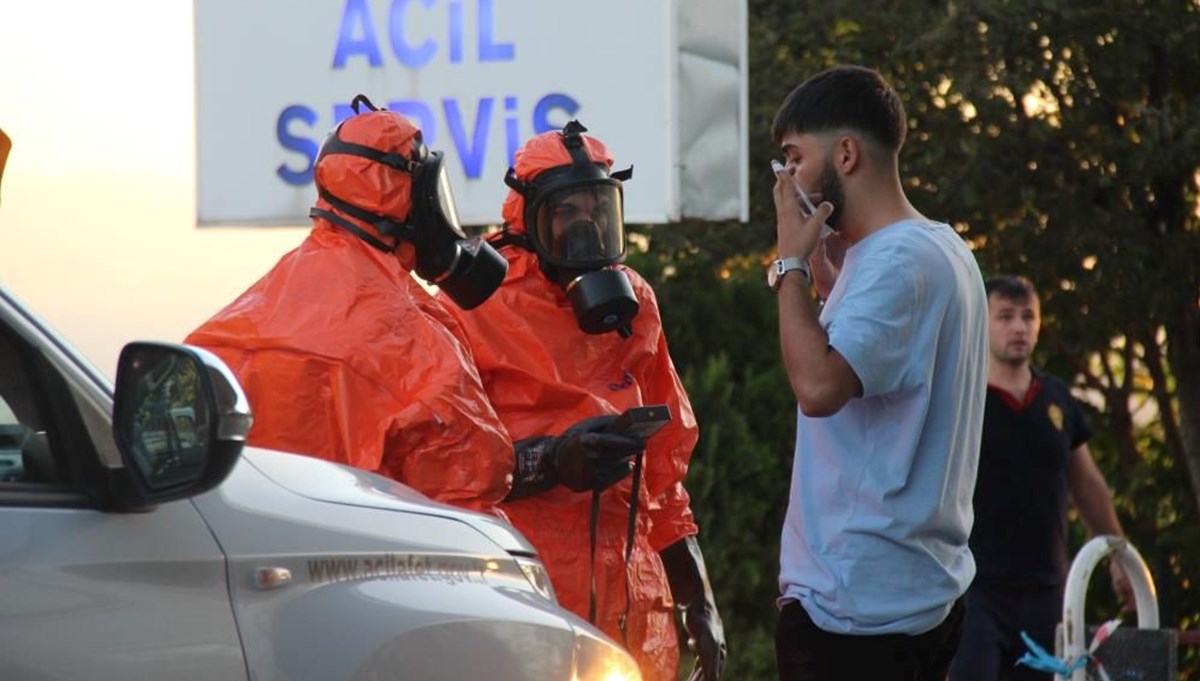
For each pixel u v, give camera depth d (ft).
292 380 41.04
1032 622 66.80
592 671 35.86
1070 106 118.83
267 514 30.60
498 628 33.53
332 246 43.04
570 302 47.39
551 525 47.11
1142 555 122.52
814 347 39.14
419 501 34.76
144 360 27.17
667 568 52.13
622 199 48.06
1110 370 130.62
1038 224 118.62
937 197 118.73
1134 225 119.14
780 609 42.04
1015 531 66.85
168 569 28.40
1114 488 128.06
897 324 39.11
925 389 39.65
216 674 28.58
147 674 27.61
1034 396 67.87
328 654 30.30
